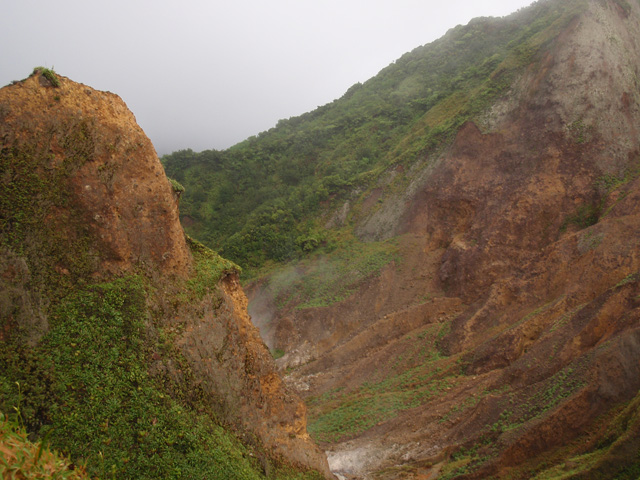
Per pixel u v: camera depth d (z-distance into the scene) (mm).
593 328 24750
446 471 21062
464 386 27016
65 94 14367
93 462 10852
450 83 60906
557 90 41438
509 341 28594
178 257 16109
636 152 38938
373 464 23438
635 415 17766
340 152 63531
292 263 49062
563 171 38531
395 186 49781
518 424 21328
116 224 14477
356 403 29375
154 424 12438
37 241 12859
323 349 38094
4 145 13141
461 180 43188
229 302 17281
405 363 32281
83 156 14266
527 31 55812
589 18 43594
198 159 71250
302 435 18703
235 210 62500
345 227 51031
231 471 13242
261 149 72000
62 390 11422
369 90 77500
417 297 38969
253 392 17141
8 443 7238
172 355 14148
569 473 17406
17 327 11648
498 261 36781
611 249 30719
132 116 16062
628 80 41906
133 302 13805
